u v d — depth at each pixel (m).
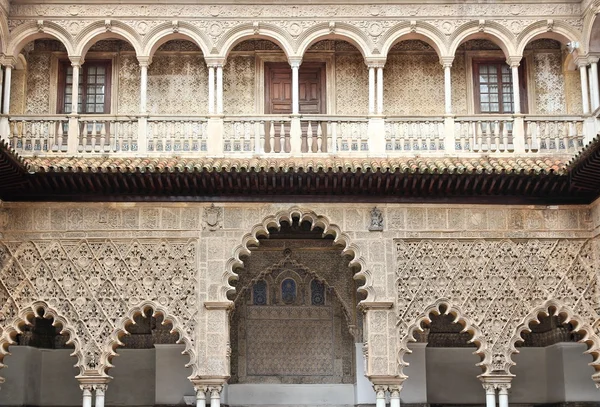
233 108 17.34
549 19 16.61
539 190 14.96
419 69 17.52
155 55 17.45
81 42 16.44
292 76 16.44
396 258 14.86
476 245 14.94
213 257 14.78
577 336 17.17
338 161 14.83
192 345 14.48
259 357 17.56
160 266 14.74
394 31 16.59
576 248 14.98
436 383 17.66
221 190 14.89
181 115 15.85
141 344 17.73
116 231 14.81
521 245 14.97
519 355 18.03
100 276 14.69
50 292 14.62
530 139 15.97
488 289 14.79
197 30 16.53
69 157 15.40
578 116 15.98
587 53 16.30
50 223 14.82
